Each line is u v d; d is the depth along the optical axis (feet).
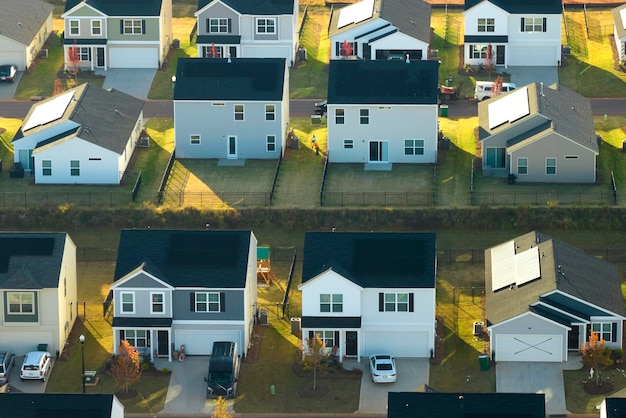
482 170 494.18
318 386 388.98
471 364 396.78
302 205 474.90
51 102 516.73
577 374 390.21
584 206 467.52
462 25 610.65
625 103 546.67
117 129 501.56
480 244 458.50
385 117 499.10
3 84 567.18
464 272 441.68
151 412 379.14
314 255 403.13
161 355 401.70
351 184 488.44
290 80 570.05
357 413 377.71
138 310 400.26
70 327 413.18
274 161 506.89
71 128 495.41
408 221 466.29
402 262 401.08
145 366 395.75
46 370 393.91
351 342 400.06
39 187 488.85
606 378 387.34
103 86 567.18
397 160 503.20
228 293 398.62
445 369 395.55
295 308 424.46
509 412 343.67
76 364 400.06
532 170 484.33
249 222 468.75
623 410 345.72
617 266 445.37
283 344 407.64
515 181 485.15
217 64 511.40
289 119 536.83
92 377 391.04
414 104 496.64
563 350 395.14
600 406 360.07
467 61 573.74
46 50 590.96
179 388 389.19
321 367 390.21
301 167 501.15
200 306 399.44
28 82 569.64
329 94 499.92
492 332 395.55
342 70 506.07
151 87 566.77
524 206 467.11
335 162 504.02
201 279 398.83
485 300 420.77
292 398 384.27
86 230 469.98
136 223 469.98
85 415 343.46
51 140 492.95
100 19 576.20
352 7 593.42
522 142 482.28
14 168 495.82
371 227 466.70
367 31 573.33
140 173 494.18
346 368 396.98
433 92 499.51
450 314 419.74
